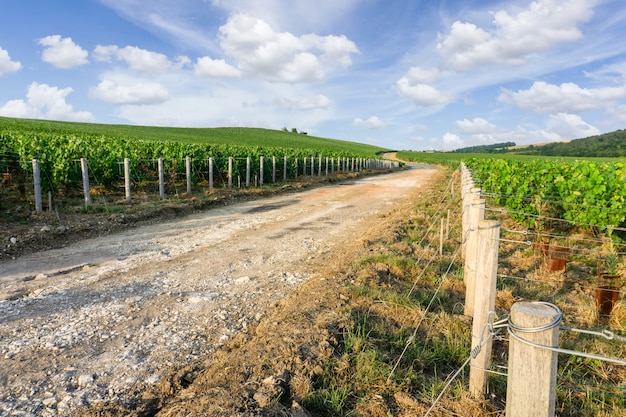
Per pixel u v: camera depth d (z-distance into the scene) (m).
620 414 3.43
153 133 61.69
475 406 3.37
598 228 9.36
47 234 9.20
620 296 5.92
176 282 6.51
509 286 6.36
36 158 12.67
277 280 6.65
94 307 5.47
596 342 4.57
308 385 3.42
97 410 3.38
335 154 38.81
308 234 10.16
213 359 4.21
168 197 14.99
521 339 2.26
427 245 8.56
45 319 5.08
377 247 8.13
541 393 2.24
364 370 3.72
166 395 3.63
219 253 8.29
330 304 5.14
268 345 4.11
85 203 12.04
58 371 3.93
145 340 4.59
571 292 6.33
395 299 5.30
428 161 73.94
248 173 20.48
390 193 19.64
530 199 10.51
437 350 4.20
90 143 20.97
